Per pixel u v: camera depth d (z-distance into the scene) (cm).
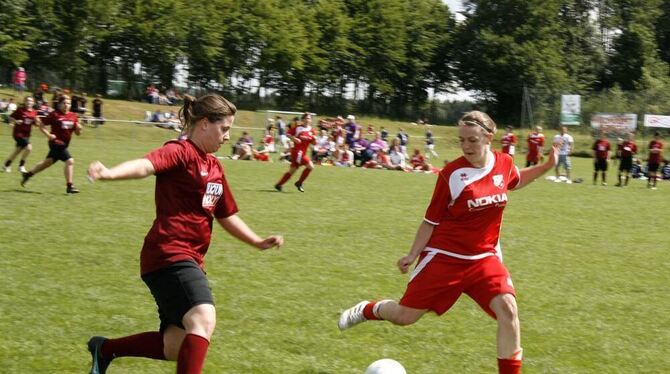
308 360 598
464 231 534
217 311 721
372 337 663
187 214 462
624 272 1007
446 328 700
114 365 567
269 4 6519
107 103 4934
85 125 3862
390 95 7525
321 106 7212
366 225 1316
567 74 7462
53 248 963
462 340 667
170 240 457
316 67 6912
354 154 3216
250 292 798
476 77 7550
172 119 4156
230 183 1978
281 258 987
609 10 7962
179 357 442
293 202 1617
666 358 646
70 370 551
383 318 574
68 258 910
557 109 4872
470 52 7494
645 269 1034
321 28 7000
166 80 6322
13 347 591
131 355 499
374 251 1067
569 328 723
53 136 1475
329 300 779
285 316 714
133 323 669
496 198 532
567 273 984
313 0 7550
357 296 801
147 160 442
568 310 791
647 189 2620
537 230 1375
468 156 532
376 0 7188
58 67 5600
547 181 2836
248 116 5338
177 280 453
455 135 5906
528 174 560
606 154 2841
